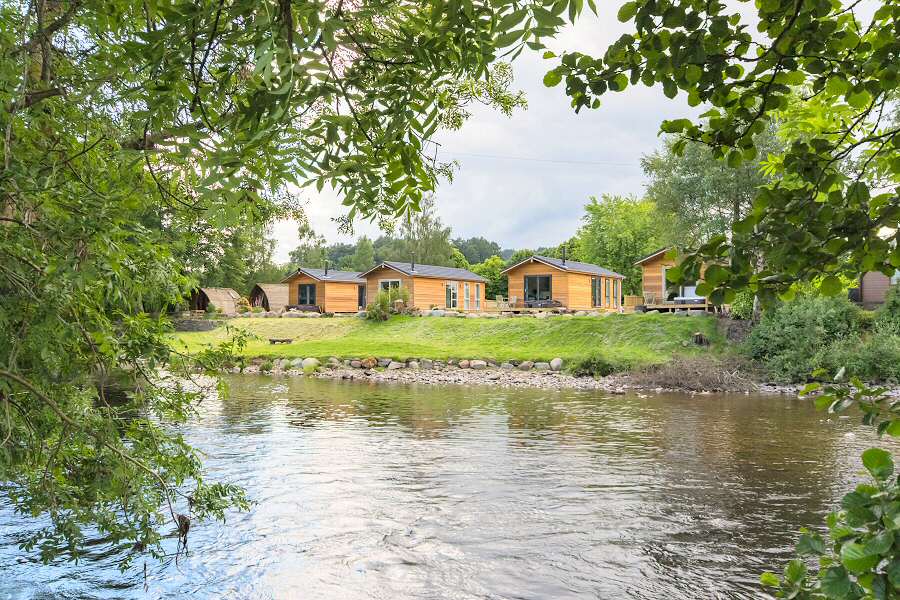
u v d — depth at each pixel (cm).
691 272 200
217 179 168
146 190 337
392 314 3672
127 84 243
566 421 1345
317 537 624
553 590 515
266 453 995
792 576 191
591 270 4119
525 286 3994
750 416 1420
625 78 207
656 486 816
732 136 216
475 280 4572
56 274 296
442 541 618
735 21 201
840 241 195
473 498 759
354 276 4922
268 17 159
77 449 402
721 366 2088
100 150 346
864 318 2183
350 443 1084
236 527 647
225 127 182
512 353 2653
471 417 1398
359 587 517
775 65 202
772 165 242
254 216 201
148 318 401
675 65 194
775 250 191
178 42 171
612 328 2761
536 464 937
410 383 2175
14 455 365
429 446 1066
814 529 655
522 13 155
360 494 771
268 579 527
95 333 350
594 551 596
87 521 395
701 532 647
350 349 2838
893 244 194
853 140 254
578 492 788
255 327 3656
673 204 2959
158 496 424
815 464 942
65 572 521
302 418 1366
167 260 398
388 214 233
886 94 213
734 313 2445
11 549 563
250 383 2144
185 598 488
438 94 232
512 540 623
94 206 301
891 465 157
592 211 5634
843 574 149
